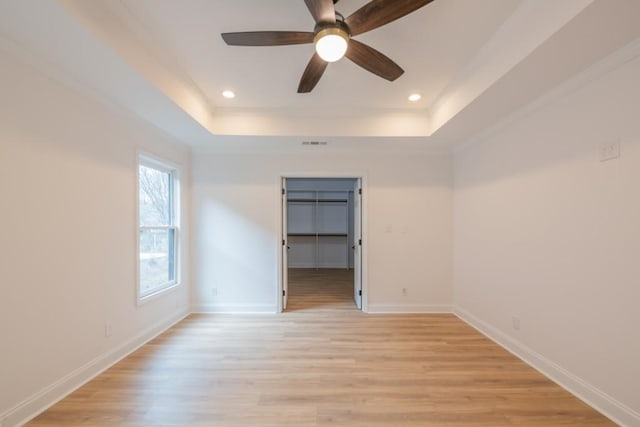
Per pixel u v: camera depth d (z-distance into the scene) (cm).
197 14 176
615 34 151
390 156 390
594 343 185
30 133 175
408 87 275
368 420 175
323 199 766
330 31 154
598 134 182
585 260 192
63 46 164
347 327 328
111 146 242
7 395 163
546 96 222
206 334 306
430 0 139
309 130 328
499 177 285
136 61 191
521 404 190
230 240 383
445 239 388
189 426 170
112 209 243
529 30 168
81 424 171
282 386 210
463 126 295
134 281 271
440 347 275
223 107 321
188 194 378
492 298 297
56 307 191
